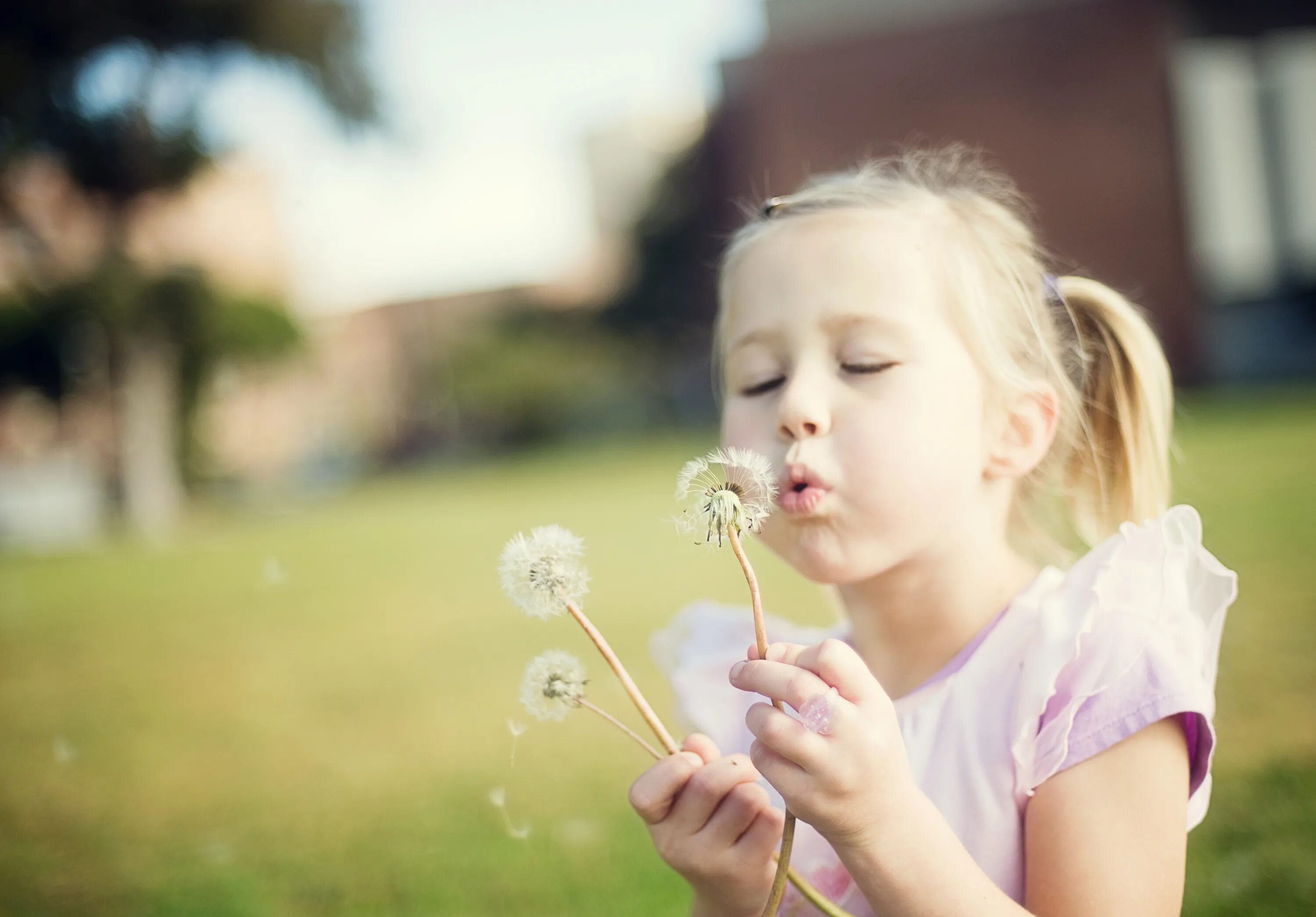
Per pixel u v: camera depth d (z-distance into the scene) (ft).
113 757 13.08
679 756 3.51
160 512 59.88
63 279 53.72
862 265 4.01
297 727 13.70
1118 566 3.97
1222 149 61.11
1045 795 3.68
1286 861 6.81
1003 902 3.16
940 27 59.62
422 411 101.91
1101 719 3.65
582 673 3.25
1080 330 4.98
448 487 64.44
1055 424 4.30
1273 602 13.28
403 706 14.16
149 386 59.77
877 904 3.19
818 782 3.04
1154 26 57.11
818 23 61.26
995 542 4.31
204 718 14.69
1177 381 57.57
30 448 71.87
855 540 3.83
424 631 19.48
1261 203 61.36
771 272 4.14
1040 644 3.80
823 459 3.83
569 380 93.76
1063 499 4.97
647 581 21.56
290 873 8.65
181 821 10.41
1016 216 5.16
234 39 47.62
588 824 8.91
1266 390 53.62
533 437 94.32
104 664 19.72
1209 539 17.43
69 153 49.29
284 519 54.44
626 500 39.63
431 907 7.57
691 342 93.76
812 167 61.41
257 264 63.67
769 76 61.82
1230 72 60.80
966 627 4.15
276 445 94.43
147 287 55.01
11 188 50.08
